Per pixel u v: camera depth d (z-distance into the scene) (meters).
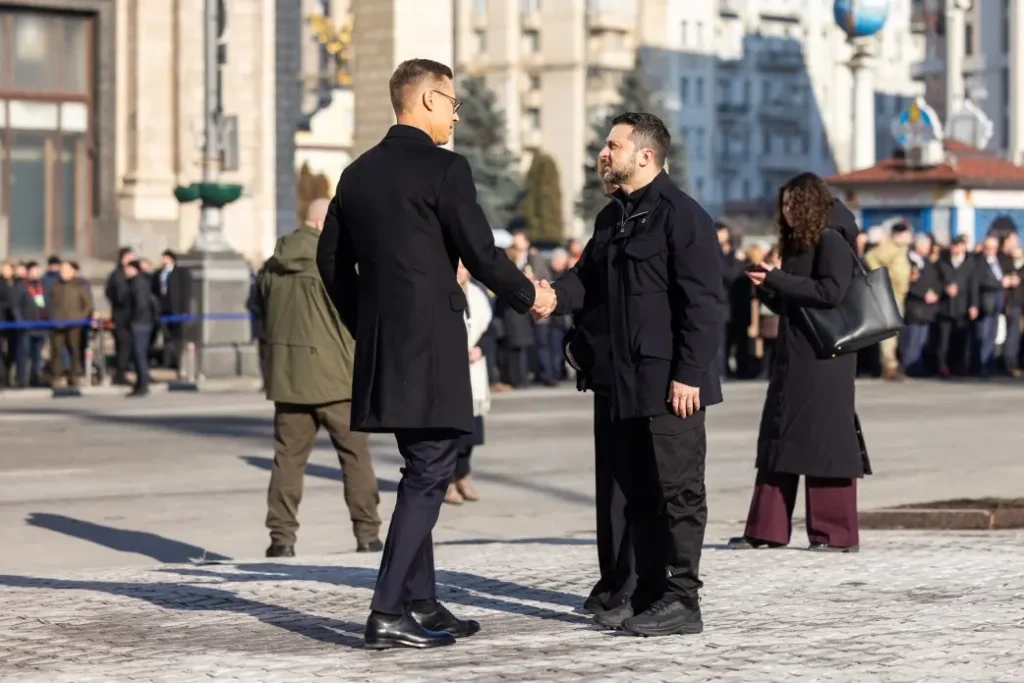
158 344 38.03
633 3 147.12
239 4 43.91
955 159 35.75
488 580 10.72
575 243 32.81
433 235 8.30
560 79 143.62
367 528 13.58
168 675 7.89
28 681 7.82
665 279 8.70
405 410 8.20
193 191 32.88
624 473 9.01
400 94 8.45
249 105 44.09
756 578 10.68
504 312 30.59
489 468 19.09
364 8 40.56
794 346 11.88
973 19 112.06
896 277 31.92
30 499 16.89
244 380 32.44
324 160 90.19
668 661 8.06
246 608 9.78
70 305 31.59
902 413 25.28
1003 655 8.11
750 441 21.64
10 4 40.97
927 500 15.60
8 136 41.28
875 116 156.50
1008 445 20.72
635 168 8.80
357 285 8.73
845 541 11.95
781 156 156.50
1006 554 11.59
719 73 151.25
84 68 42.22
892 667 7.86
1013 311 33.62
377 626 8.38
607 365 8.91
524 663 8.04
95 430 23.42
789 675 7.71
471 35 145.88
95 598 10.25
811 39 159.25
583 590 10.26
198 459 20.11
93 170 42.38
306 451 13.56
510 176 119.06
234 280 32.84
